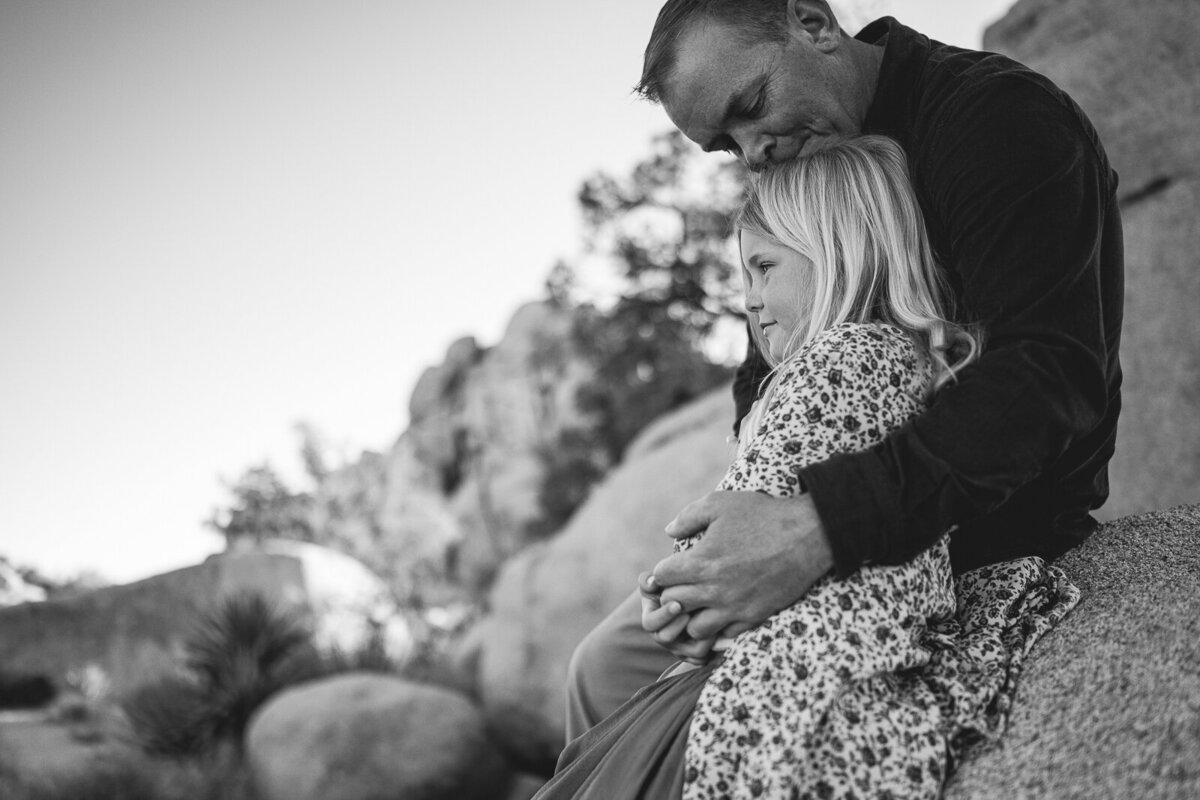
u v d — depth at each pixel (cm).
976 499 183
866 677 175
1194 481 549
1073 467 226
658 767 179
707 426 1184
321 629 1755
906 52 239
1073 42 613
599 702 293
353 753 1276
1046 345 192
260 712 1412
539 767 1302
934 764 173
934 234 221
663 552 1137
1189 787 151
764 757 168
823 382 193
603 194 2020
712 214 2005
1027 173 204
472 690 1414
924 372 201
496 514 3130
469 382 3516
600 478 2012
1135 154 583
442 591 3094
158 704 1496
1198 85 557
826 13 244
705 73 243
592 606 1199
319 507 4059
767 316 219
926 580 190
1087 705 175
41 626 1814
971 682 186
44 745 1493
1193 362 552
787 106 244
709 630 183
